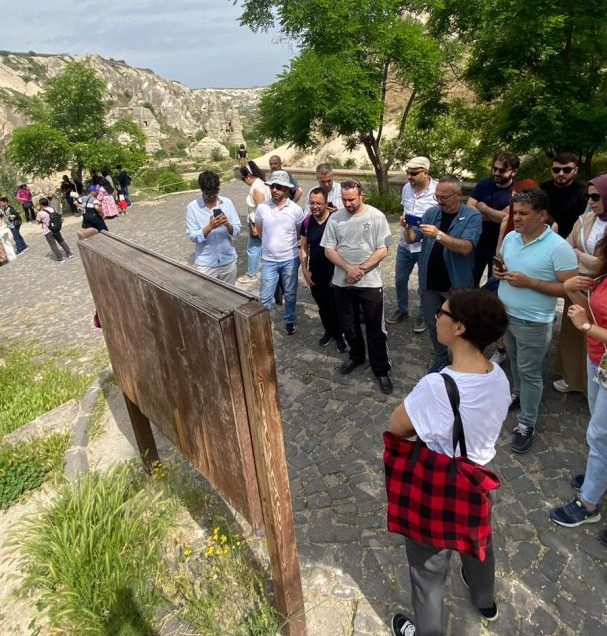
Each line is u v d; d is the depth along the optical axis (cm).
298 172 1842
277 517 196
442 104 1066
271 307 629
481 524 179
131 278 229
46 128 2555
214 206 493
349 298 423
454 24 962
